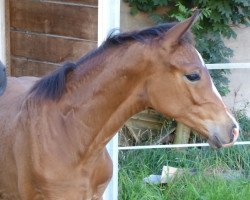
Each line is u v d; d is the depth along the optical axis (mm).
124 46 3203
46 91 3396
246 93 6633
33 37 5660
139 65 3135
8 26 5805
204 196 4879
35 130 3354
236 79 6594
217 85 6223
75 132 3320
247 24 6359
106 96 3248
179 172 5250
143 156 5781
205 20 6234
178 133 5973
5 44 5832
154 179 5242
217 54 6242
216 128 3102
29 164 3369
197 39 6152
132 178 5289
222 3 6109
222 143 3111
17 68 5848
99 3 4430
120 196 4984
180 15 5836
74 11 5285
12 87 3855
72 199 3381
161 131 6078
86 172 3377
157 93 3133
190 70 3053
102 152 3430
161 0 6102
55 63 5535
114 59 3215
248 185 5000
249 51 6605
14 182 3521
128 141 6012
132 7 6297
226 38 6473
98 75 3264
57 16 5426
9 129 3508
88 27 5211
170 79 3092
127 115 3264
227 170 5516
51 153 3314
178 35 3074
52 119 3348
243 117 6379
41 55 5637
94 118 3291
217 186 4988
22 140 3402
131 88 3191
